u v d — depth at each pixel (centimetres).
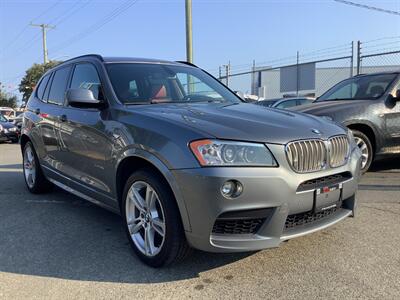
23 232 448
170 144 321
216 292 308
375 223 450
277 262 356
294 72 1697
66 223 476
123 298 304
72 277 339
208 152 304
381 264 349
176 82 472
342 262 354
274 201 308
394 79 692
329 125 378
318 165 335
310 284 316
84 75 480
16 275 345
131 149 354
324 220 350
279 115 379
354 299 293
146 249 354
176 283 324
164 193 326
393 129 664
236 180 298
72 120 458
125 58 482
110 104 407
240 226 313
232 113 371
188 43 1695
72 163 471
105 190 411
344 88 769
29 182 625
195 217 307
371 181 648
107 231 446
